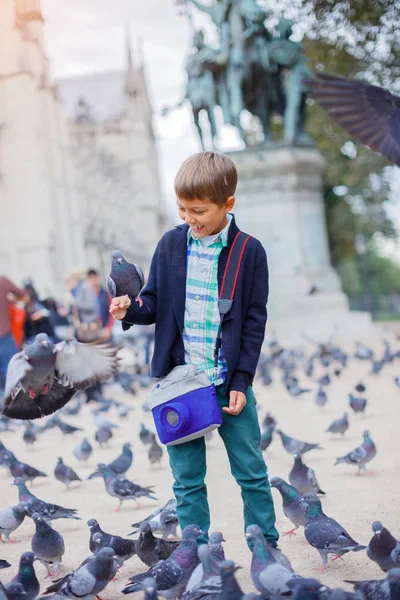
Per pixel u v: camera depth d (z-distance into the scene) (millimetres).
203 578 4594
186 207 5352
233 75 29141
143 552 5805
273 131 43625
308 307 29375
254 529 5012
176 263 5605
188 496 5535
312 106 38781
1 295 17656
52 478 10617
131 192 106438
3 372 17797
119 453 12141
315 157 30281
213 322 5527
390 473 9086
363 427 12438
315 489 8016
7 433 15688
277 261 29953
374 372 19344
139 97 110688
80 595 5148
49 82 74938
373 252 79750
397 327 36500
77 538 7477
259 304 5613
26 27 70125
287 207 29875
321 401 14516
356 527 6973
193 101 29828
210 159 5309
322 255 30797
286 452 11000
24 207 69562
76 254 76250
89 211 99625
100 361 5754
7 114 69750
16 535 7855
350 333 29609
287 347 28125
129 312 5441
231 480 9406
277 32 29875
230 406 5406
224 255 5574
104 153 104438
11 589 5133
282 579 4711
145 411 16984
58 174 74750
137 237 105375
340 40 19469
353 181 44438
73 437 14328
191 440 5527
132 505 8773
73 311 18047
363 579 5766
